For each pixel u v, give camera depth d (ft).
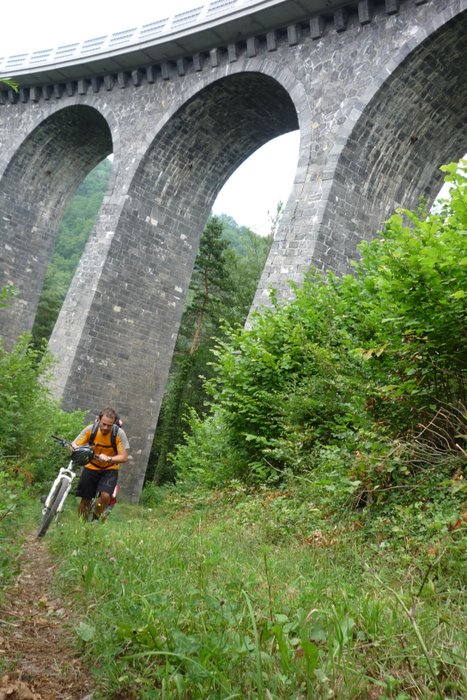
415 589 12.07
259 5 71.05
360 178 65.21
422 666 8.08
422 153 69.72
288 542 20.35
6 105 107.96
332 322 34.86
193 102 82.53
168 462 117.39
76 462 25.93
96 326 80.18
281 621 8.76
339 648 7.95
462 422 20.17
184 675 8.11
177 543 17.08
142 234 85.92
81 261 84.38
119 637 9.30
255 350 38.19
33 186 108.78
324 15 68.74
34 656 9.75
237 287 134.51
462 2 58.03
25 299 108.88
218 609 9.36
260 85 78.59
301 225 62.85
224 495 33.47
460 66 63.10
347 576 14.61
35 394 48.62
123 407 82.89
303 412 32.01
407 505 19.54
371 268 35.27
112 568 14.01
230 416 38.32
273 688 7.45
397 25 63.16
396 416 22.39
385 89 62.59
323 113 66.39
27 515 28.66
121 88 91.81
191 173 90.63
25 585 14.76
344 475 22.29
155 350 87.10
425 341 21.16
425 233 20.81
